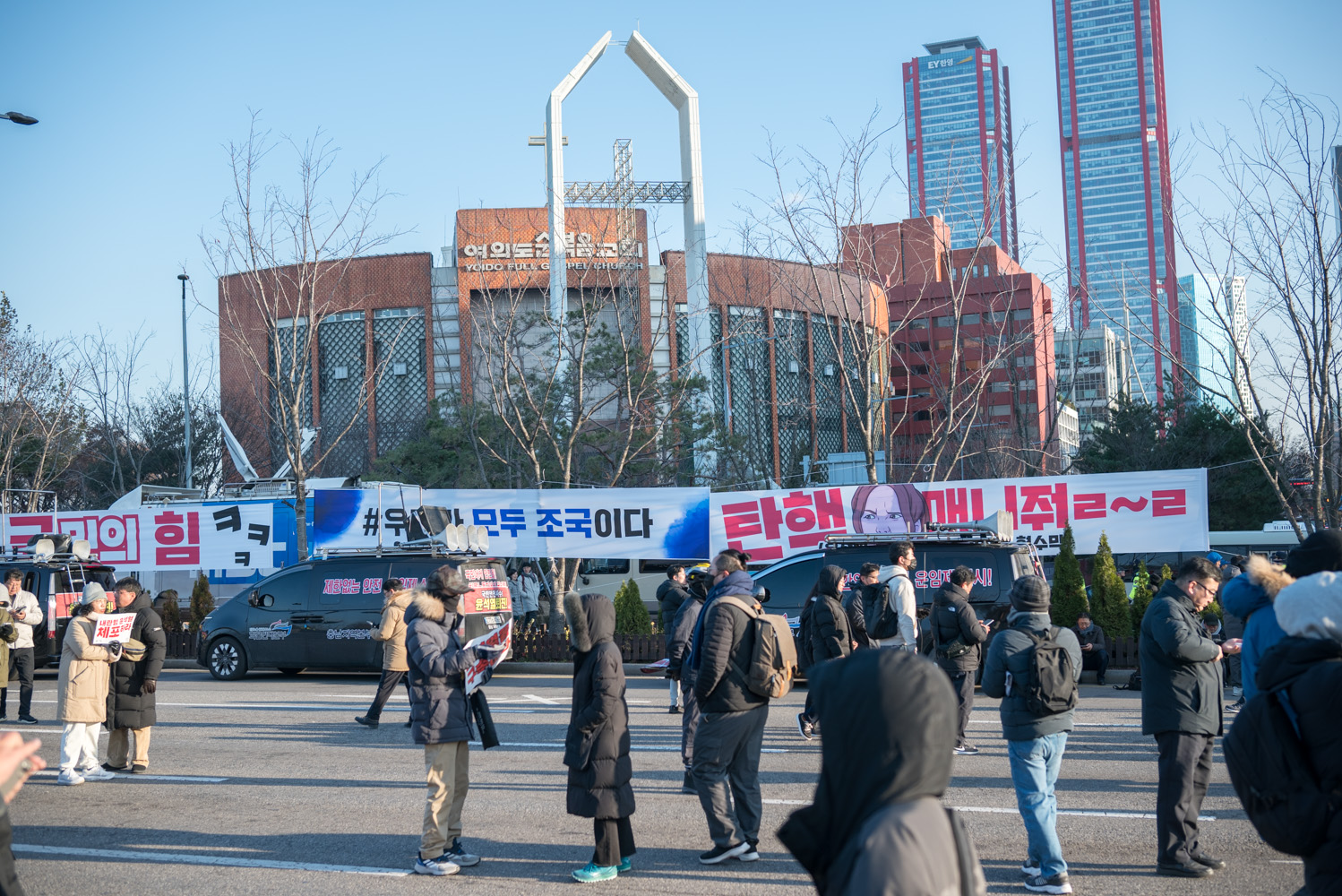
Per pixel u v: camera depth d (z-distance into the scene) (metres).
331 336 46.97
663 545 18.69
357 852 6.79
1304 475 22.05
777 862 6.51
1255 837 6.93
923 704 1.93
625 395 25.19
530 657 18.50
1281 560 19.19
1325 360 15.70
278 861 6.59
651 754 10.18
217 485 40.53
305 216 21.25
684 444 26.77
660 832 7.21
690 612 9.27
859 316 21.91
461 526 16.12
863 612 10.42
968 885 1.92
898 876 1.80
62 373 31.78
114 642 9.02
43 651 17.00
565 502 18.98
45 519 21.25
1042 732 5.76
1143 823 7.33
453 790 6.43
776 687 6.47
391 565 16.41
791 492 18.34
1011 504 17.53
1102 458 38.72
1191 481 16.98
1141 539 17.11
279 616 16.75
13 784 3.31
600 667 6.06
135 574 24.03
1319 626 3.38
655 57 31.33
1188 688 5.98
